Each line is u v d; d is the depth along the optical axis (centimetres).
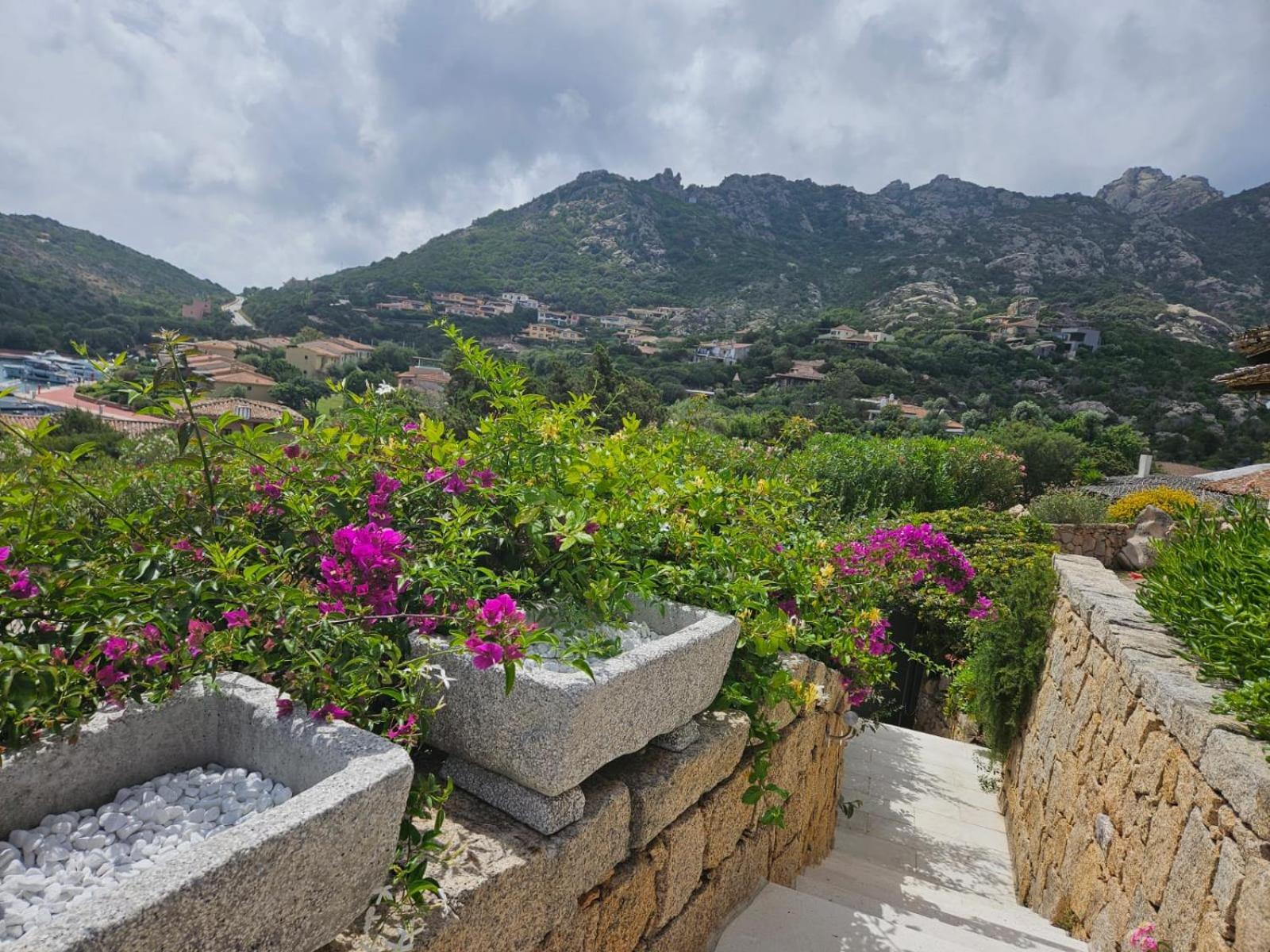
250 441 205
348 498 217
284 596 156
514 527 230
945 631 777
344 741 129
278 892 104
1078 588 435
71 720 131
